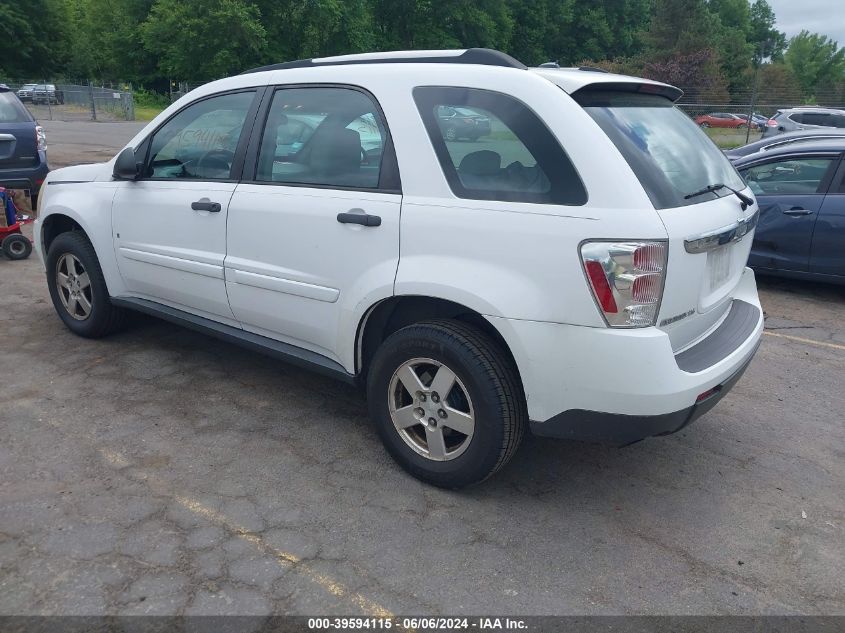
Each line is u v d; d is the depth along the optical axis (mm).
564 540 3074
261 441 3811
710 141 3818
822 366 5305
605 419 2910
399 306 3516
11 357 4793
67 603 2582
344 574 2797
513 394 3096
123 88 47750
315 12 49312
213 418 4047
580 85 3029
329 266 3516
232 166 4016
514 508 3297
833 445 4055
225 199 3963
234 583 2717
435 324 3225
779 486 3596
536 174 2963
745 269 3979
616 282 2754
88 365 4711
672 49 54781
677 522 3250
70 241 4938
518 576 2832
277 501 3266
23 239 7426
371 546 2975
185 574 2752
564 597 2727
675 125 3492
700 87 40188
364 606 2633
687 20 59062
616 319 2789
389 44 58031
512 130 3033
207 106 4234
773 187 7270
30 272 6996
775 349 5656
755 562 2986
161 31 47875
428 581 2779
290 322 3797
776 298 7176
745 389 4840
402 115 3326
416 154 3254
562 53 72000
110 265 4746
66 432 3812
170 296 4469
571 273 2820
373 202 3336
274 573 2781
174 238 4277
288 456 3668
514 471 3635
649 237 2740
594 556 2979
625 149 2932
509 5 65062
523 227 2924
